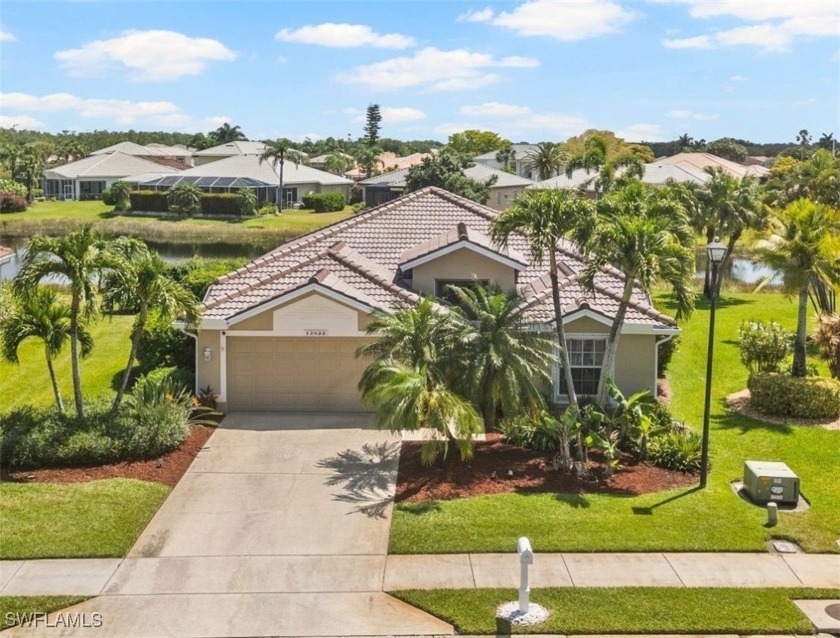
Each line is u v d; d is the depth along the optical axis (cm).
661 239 1684
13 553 1339
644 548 1381
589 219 1697
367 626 1166
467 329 1767
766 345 2292
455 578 1291
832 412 2105
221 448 1842
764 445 1908
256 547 1390
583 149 10181
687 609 1201
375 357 2083
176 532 1441
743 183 3897
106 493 1559
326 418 2062
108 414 1811
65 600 1215
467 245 2231
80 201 9506
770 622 1167
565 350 1759
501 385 1734
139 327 1834
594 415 1717
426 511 1513
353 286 2158
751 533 1441
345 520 1491
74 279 1689
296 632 1149
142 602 1218
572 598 1228
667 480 1680
